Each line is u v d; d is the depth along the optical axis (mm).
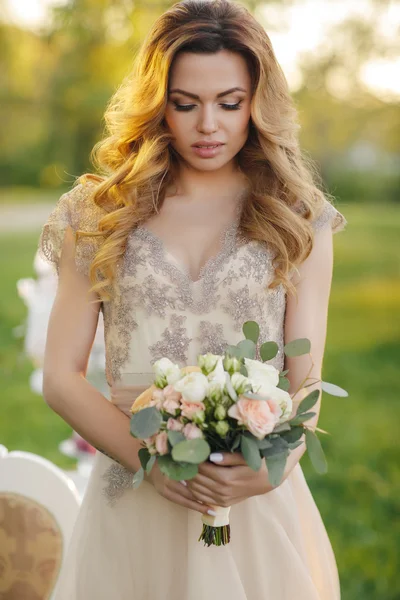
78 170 13094
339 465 5566
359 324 9516
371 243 13031
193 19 2051
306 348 1915
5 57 11633
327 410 6797
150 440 1791
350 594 3826
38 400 7215
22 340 7945
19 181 14281
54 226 2256
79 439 3566
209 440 1837
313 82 10828
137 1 8383
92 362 3430
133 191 2205
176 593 2158
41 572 2357
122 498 2180
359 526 4598
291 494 2260
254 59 2090
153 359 2115
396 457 5699
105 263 2135
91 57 10648
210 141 2078
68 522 2375
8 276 10828
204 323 2104
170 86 2084
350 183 14930
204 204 2240
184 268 2145
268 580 2172
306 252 2199
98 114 11734
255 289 2119
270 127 2170
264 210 2184
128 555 2174
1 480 2393
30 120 12445
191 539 2100
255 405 1747
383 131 12695
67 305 2209
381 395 7137
